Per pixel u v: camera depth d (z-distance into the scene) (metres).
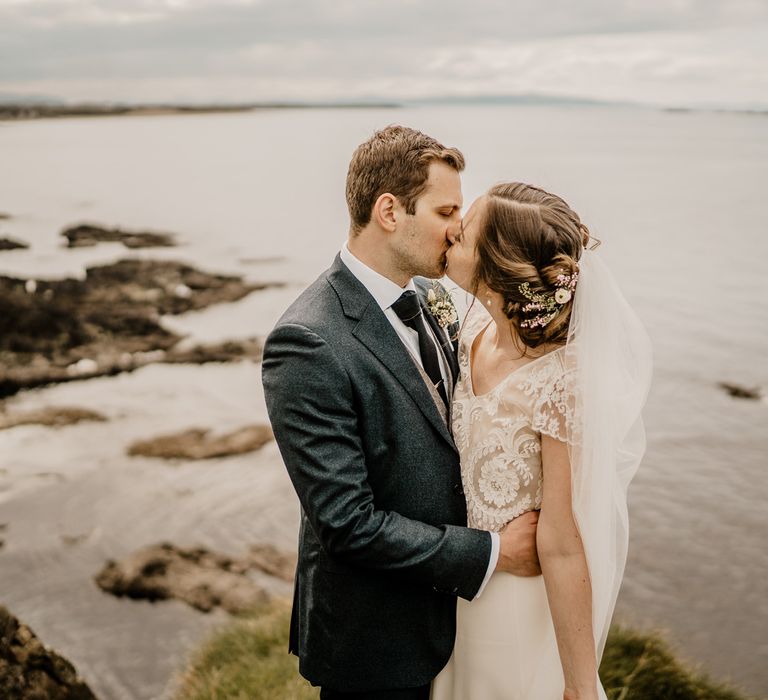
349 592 2.31
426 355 2.41
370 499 2.17
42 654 4.09
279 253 35.12
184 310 21.09
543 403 2.16
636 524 9.48
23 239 37.69
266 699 4.34
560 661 2.33
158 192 67.38
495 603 2.30
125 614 7.09
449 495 2.31
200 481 10.24
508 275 2.16
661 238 34.59
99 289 21.64
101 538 8.65
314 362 2.15
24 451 11.30
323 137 189.00
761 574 8.25
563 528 2.16
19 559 8.16
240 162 107.69
